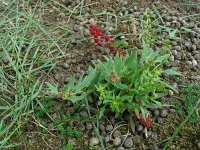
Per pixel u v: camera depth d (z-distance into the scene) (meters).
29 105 0.43
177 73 0.45
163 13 0.54
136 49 0.48
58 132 0.41
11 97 0.44
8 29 0.50
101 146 0.40
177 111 0.43
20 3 0.54
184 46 0.50
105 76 0.42
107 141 0.41
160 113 0.43
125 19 0.53
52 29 0.51
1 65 0.47
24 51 0.48
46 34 0.49
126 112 0.43
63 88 0.44
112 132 0.41
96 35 0.47
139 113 0.41
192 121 0.42
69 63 0.47
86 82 0.42
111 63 0.42
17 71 0.45
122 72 0.42
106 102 0.40
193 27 0.52
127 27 0.52
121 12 0.54
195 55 0.49
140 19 0.53
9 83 0.44
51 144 0.41
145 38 0.49
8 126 0.40
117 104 0.40
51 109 0.43
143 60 0.43
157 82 0.42
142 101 0.41
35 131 0.41
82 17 0.53
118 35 0.50
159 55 0.47
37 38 0.49
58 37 0.50
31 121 0.42
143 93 0.41
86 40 0.50
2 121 0.41
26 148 0.40
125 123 0.42
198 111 0.43
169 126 0.42
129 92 0.41
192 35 0.51
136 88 0.41
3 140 0.39
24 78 0.45
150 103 0.42
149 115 0.43
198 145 0.41
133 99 0.41
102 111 0.41
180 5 0.55
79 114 0.42
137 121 0.42
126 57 0.43
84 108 0.43
